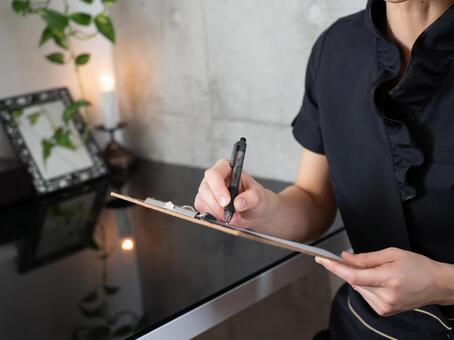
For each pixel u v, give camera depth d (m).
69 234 1.58
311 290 1.46
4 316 1.18
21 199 1.85
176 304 1.14
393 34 1.01
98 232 1.57
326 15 1.49
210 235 1.48
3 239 1.59
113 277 1.31
